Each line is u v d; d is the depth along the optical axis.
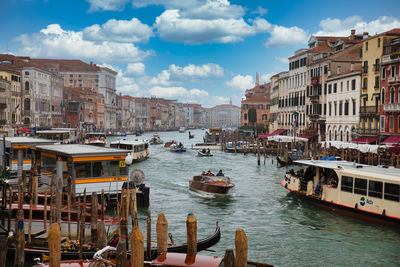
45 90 94.25
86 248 14.37
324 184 23.41
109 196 21.55
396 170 21.44
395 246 17.48
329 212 22.70
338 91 51.53
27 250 14.30
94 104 127.12
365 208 20.64
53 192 16.50
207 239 15.16
